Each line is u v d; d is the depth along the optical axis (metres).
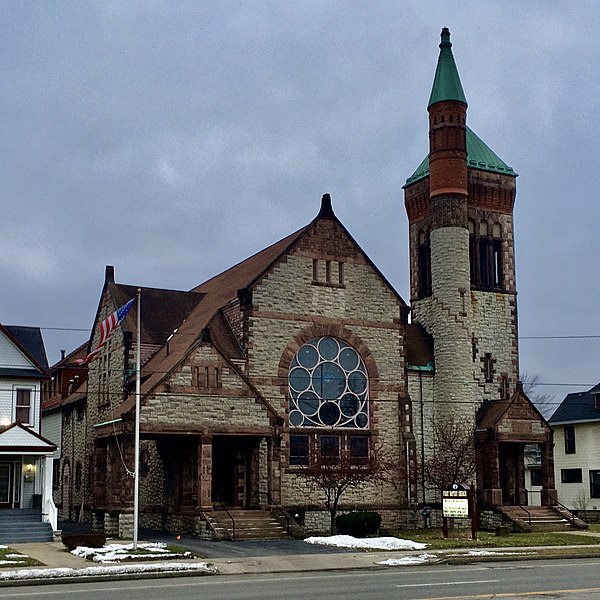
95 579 25.20
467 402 50.75
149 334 48.91
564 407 67.19
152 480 44.34
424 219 56.62
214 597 19.94
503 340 54.59
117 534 40.41
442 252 52.81
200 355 40.41
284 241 50.72
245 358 44.56
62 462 59.25
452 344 51.31
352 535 40.22
